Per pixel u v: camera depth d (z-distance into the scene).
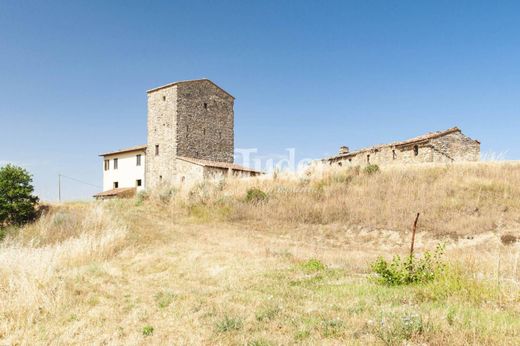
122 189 42.56
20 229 20.98
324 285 8.81
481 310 6.28
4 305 7.57
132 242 15.70
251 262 11.90
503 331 5.33
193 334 6.23
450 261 8.73
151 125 43.69
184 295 8.51
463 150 34.59
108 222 19.16
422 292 7.51
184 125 41.94
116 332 6.51
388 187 22.55
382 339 5.32
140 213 23.61
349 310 6.79
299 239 17.98
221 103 46.69
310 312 6.86
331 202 21.84
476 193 19.77
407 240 16.70
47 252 11.90
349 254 14.36
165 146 42.03
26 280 8.41
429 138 33.09
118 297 8.63
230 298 8.10
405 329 5.50
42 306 7.73
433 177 23.31
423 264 8.81
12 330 6.74
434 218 17.80
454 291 7.28
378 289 8.16
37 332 6.63
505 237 14.93
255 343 5.58
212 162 40.50
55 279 9.25
